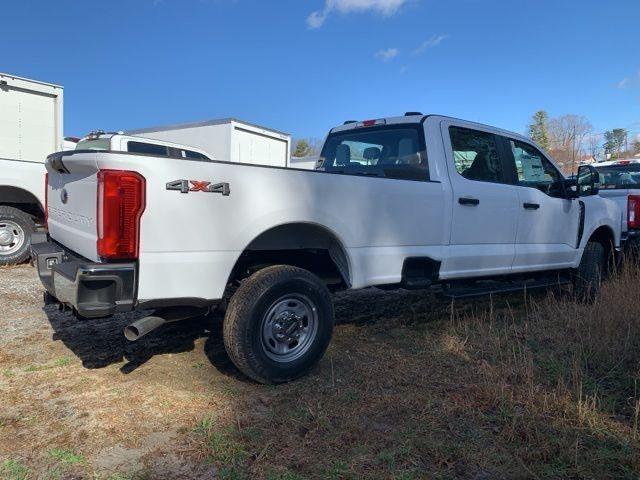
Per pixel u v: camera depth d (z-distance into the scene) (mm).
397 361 4199
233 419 3195
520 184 5547
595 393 3432
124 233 3121
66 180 3932
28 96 9938
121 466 2713
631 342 4410
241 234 3498
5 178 7793
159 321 3424
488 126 5391
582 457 2848
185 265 3293
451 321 5074
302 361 3771
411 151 4926
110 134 9977
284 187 3660
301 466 2734
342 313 5707
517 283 5676
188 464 2748
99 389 3586
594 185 6145
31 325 4961
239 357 3543
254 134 14352
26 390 3549
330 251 4180
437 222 4641
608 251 6875
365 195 4105
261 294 3553
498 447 2943
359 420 3205
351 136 5609
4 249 7930
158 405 3363
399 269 4383
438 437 3043
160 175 3188
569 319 5145
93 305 3080
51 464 2711
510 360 4129
